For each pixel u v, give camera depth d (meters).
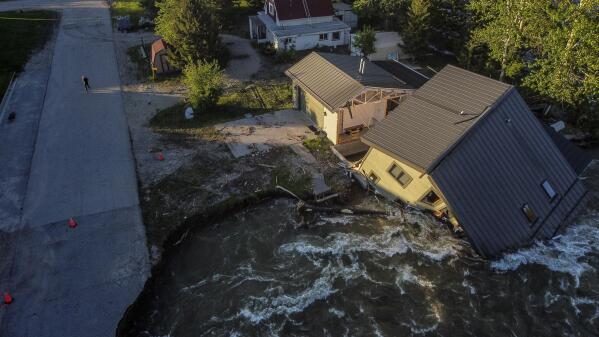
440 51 45.91
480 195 20.81
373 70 31.36
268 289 20.25
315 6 46.66
